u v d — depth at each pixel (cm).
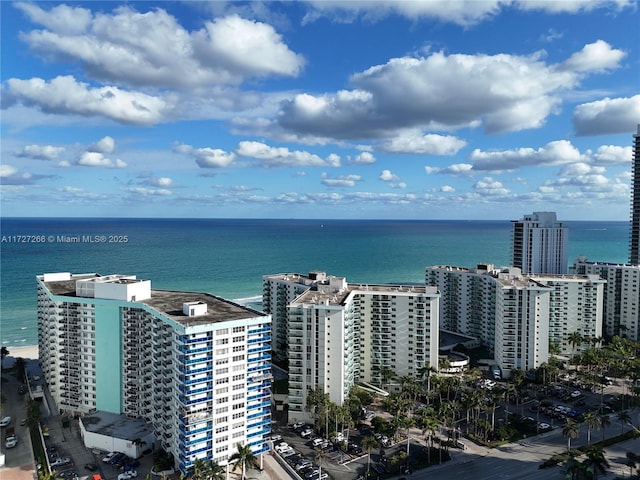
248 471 13550
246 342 13500
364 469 13725
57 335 16912
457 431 16212
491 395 17325
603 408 18125
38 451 14712
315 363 16588
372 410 17862
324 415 15212
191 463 12575
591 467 12406
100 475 13362
